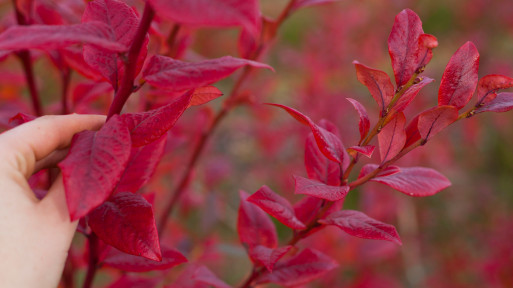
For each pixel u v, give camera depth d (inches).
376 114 61.0
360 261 41.5
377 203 50.0
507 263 48.9
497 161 80.0
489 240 55.6
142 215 19.7
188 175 31.3
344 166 20.9
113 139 18.8
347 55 71.9
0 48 17.4
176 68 19.1
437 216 69.4
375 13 84.0
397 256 58.6
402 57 20.1
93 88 25.5
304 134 53.2
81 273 47.9
